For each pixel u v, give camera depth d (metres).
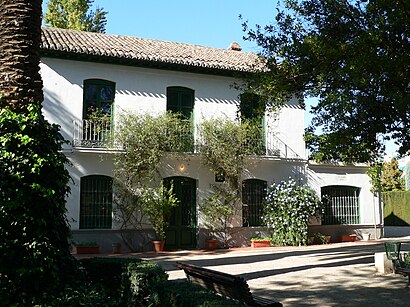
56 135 7.62
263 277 10.97
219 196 18.33
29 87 7.59
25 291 6.69
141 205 16.86
